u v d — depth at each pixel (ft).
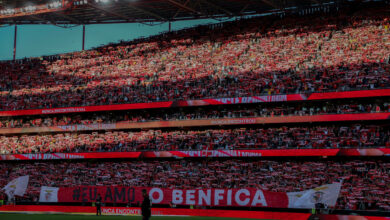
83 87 216.33
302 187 134.72
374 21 198.39
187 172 157.07
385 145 139.23
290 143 152.56
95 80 221.66
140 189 134.10
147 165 169.68
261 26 229.04
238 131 168.35
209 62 207.00
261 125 174.19
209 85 184.75
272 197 120.57
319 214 115.65
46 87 224.94
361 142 142.82
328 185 116.37
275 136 158.71
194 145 166.20
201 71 199.52
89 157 178.40
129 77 215.10
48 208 142.61
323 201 115.85
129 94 195.93
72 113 207.10
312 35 202.69
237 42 218.79
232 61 201.36
